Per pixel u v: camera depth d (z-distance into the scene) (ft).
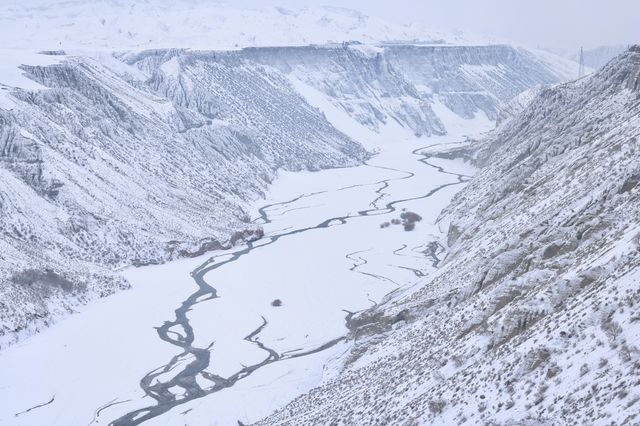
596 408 129.39
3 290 377.91
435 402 174.50
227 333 360.89
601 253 199.82
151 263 488.85
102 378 316.81
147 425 274.98
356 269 463.42
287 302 404.36
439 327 247.70
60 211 491.31
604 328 152.35
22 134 515.09
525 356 165.07
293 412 252.21
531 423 137.28
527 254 262.06
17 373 322.34
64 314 390.42
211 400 290.56
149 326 373.20
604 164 328.90
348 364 284.41
